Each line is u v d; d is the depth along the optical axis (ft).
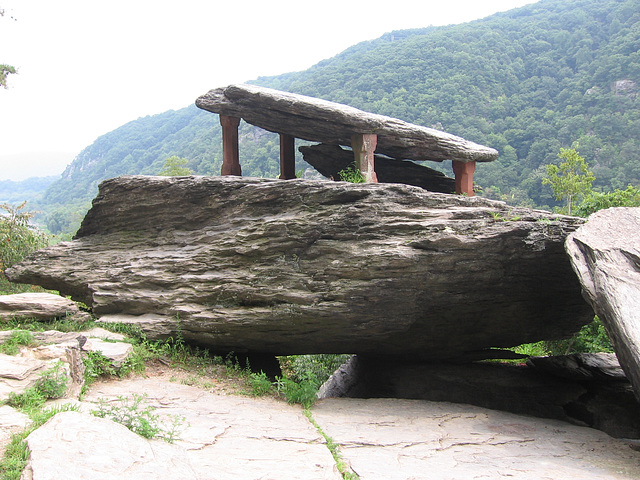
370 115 39.58
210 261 39.17
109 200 46.80
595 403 38.75
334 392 50.72
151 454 16.19
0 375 21.88
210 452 19.76
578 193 95.20
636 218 28.94
